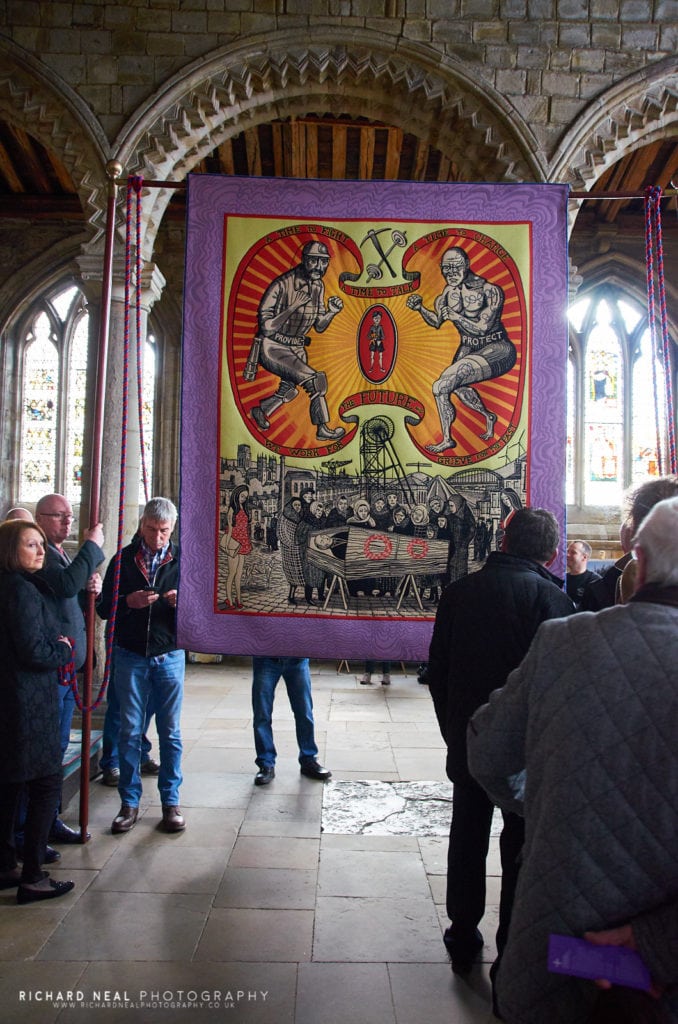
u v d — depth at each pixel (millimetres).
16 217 11094
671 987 1219
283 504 3561
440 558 3520
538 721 1414
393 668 9523
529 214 3643
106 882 3203
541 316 3602
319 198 3660
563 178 6434
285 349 3611
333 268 3637
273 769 4645
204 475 3576
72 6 6453
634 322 12078
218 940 2736
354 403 3584
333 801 4266
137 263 4047
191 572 3551
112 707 4543
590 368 12086
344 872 3344
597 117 6410
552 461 3539
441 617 2680
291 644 3518
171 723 3879
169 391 11148
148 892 3115
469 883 2580
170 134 6410
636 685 1296
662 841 1236
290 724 6270
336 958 2635
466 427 3562
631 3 6512
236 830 3820
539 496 3527
